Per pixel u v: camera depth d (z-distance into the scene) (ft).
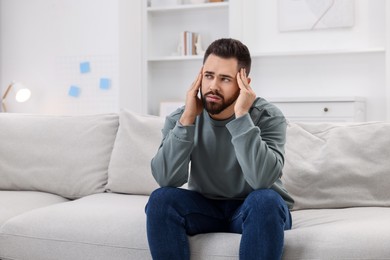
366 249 4.70
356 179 6.49
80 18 14.46
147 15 15.88
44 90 14.90
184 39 15.64
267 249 4.60
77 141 7.95
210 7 15.46
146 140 7.50
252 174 5.13
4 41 15.30
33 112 15.06
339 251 4.75
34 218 6.08
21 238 5.96
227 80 5.32
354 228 5.02
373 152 6.55
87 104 14.44
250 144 5.12
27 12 15.02
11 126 8.34
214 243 5.10
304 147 6.81
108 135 7.94
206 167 5.65
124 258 5.50
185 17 16.19
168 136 5.59
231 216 5.56
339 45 14.98
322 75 15.10
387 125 6.70
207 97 5.32
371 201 6.41
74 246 5.72
